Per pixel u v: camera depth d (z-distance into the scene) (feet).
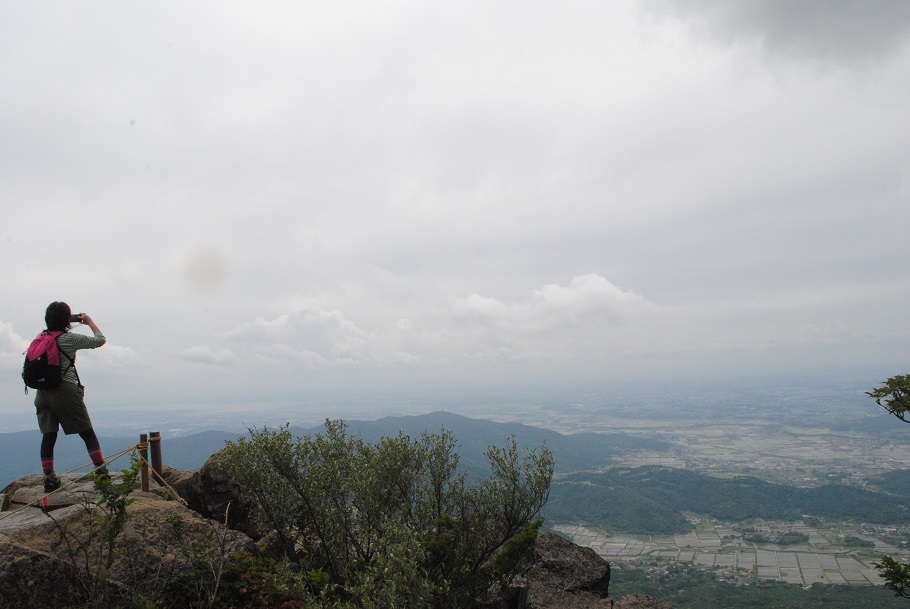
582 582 31.63
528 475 23.18
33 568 19.07
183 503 27.45
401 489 24.14
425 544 20.52
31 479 29.84
